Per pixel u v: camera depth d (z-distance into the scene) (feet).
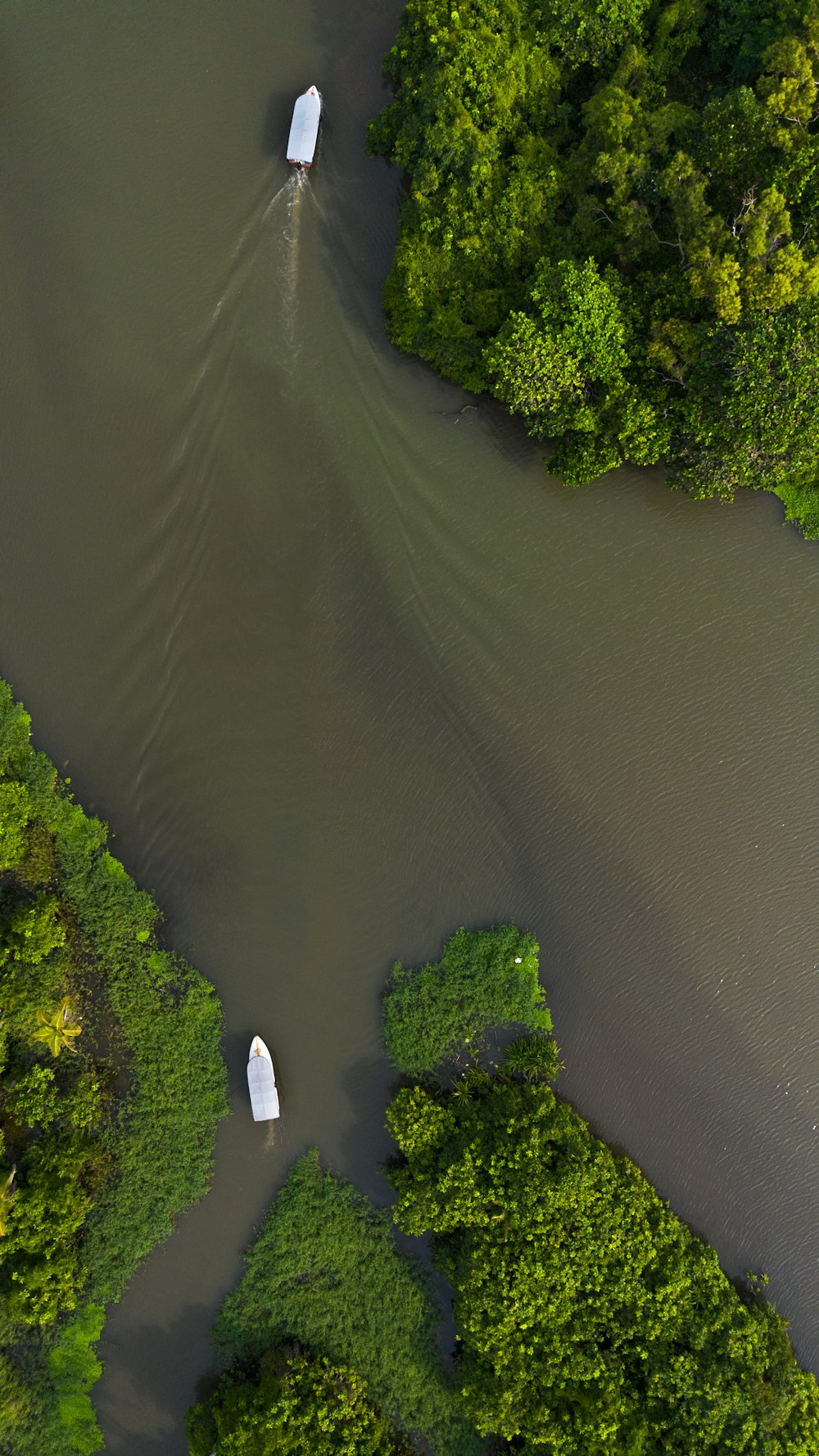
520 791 130.11
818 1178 129.29
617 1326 115.34
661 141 111.65
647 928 130.11
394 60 122.21
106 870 126.82
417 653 129.39
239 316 129.39
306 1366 120.57
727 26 117.91
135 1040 126.82
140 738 128.98
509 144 118.32
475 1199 113.80
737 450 111.45
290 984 128.47
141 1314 126.21
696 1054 129.49
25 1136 125.08
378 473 128.77
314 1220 125.70
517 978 127.34
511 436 128.67
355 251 129.49
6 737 126.31
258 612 129.39
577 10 113.70
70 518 129.90
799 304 105.81
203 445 128.98
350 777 129.59
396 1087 127.03
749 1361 115.85
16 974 123.95
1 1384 122.93
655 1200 121.19
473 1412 115.65
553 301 110.63
